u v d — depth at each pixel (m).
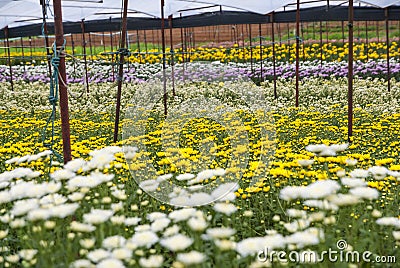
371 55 19.12
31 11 12.62
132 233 3.41
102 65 19.53
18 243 3.33
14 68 20.47
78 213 3.43
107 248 2.60
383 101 12.05
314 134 7.73
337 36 24.61
